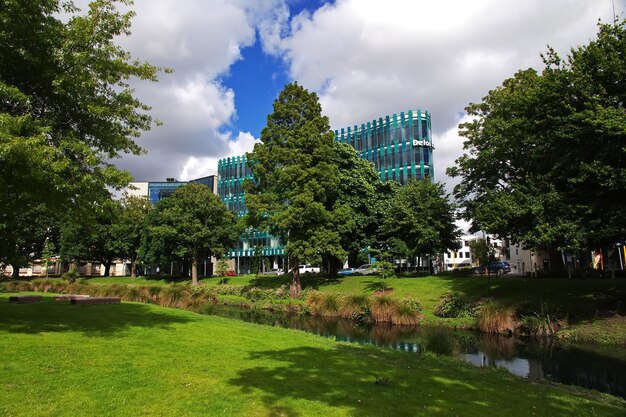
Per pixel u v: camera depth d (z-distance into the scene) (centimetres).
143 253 5872
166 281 5716
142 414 595
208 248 5400
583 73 1812
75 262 6278
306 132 3334
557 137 1764
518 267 5284
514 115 2319
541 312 1927
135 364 851
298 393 729
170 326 1390
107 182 1145
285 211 3256
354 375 894
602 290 2145
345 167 3866
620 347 1587
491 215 2172
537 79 1962
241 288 3953
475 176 2903
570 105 1788
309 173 3262
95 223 1313
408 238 3562
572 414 745
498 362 1414
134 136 1362
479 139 2839
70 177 1069
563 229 1809
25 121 929
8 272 7300
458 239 3825
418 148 6644
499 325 1934
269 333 1445
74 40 1113
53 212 1212
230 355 1006
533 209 1869
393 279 3406
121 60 1204
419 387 837
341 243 3800
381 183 4191
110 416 582
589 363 1386
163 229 5072
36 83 1106
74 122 1216
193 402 654
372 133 7125
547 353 1542
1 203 1094
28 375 728
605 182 1573
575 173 1794
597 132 1579
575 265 4194
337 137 7538
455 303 2352
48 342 980
